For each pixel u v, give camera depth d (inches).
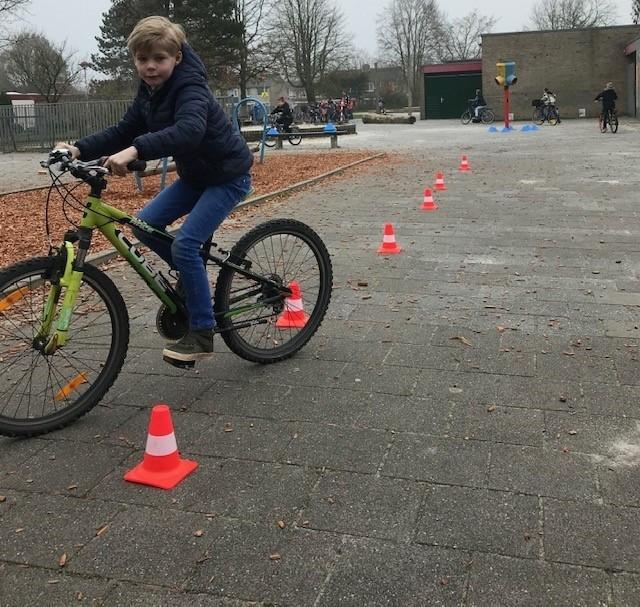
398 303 210.7
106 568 93.1
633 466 114.3
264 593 87.4
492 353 167.0
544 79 1553.9
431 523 100.4
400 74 3312.0
